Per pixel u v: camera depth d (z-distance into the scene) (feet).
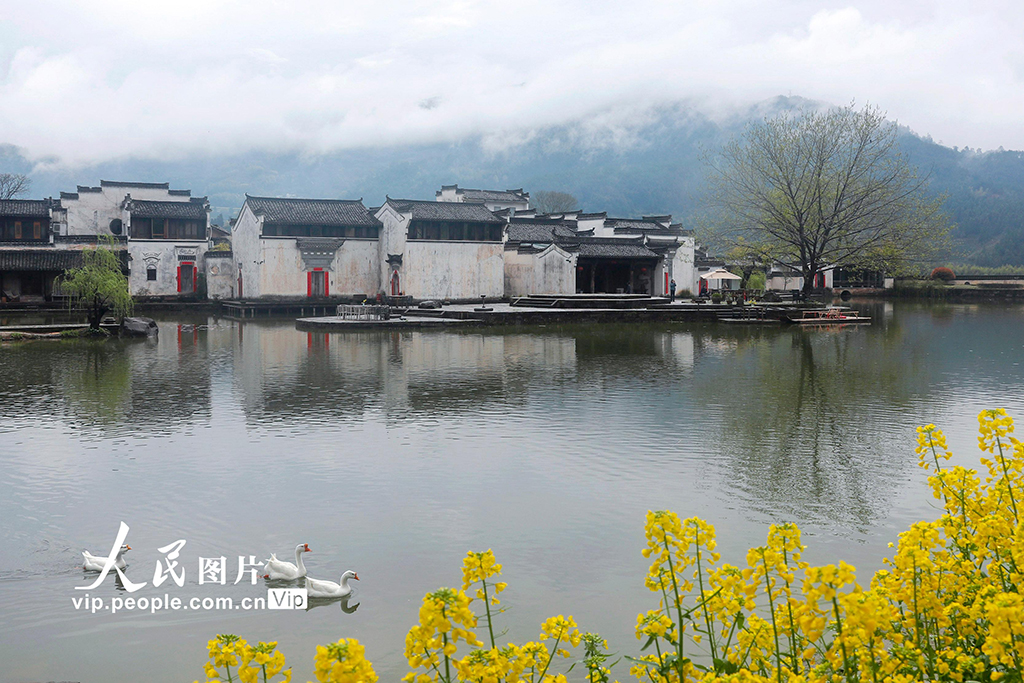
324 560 31.32
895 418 56.80
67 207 206.28
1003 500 16.70
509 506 37.47
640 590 28.43
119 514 36.55
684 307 156.35
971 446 47.96
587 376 77.77
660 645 24.16
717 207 186.19
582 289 210.18
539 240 214.90
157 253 189.88
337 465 44.57
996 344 109.40
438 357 93.76
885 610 12.23
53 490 40.04
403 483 41.11
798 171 175.94
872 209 169.68
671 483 40.78
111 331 124.77
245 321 159.84
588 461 45.16
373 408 61.21
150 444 49.55
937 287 244.42
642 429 53.42
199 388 70.59
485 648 24.41
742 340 115.55
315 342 112.47
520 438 50.96
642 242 209.36
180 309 185.88
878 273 261.44
